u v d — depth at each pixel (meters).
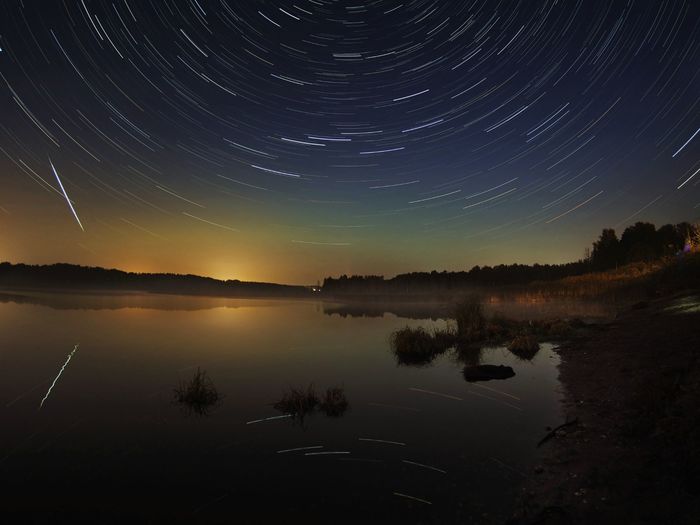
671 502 5.23
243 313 39.72
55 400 11.17
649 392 8.71
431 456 7.55
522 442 8.04
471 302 24.66
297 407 10.29
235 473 7.04
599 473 6.37
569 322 22.16
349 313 40.66
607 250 67.00
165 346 19.59
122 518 5.78
